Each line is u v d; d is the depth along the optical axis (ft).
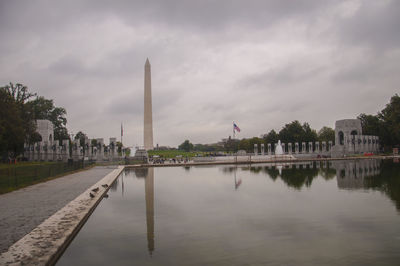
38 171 105.70
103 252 34.19
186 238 38.91
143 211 55.01
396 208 53.47
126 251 34.45
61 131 315.37
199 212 53.31
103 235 40.57
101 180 103.76
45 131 238.27
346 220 46.19
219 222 46.34
